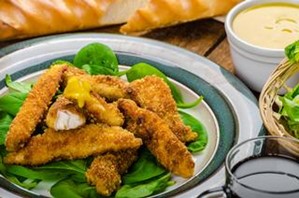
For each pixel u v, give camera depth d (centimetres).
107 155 63
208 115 70
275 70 68
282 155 59
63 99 65
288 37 75
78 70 70
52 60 75
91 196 61
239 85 72
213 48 82
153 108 68
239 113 69
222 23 85
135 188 61
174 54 76
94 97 65
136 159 65
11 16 80
